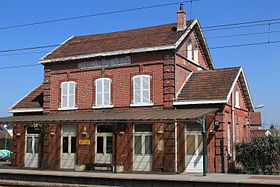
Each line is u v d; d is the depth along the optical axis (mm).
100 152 24953
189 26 26000
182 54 25141
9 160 36000
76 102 26719
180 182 17531
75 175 19875
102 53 25688
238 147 22781
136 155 23719
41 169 24406
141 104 24312
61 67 27641
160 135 23031
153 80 24203
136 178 18328
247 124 29344
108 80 25734
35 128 26984
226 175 20000
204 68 29406
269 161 21578
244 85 27391
